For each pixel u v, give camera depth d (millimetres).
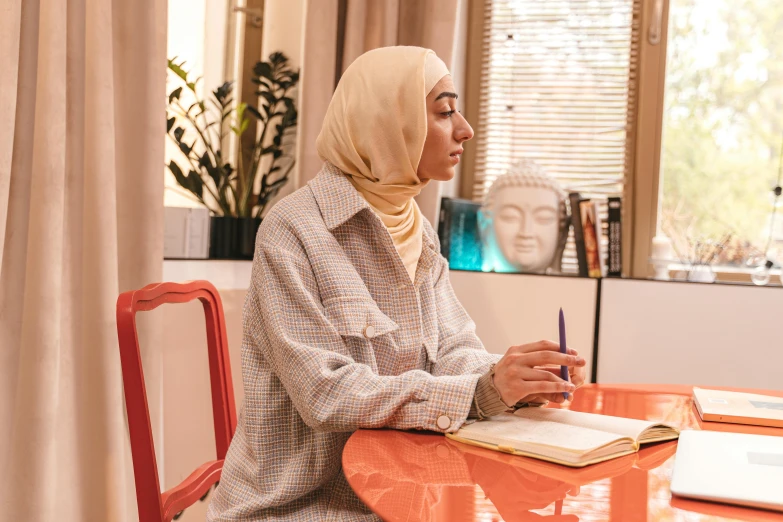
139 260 1673
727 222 2412
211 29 2207
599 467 855
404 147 1269
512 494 750
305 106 2170
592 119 2521
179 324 1867
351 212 1209
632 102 2492
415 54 1292
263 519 1089
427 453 907
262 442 1140
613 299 2135
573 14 2535
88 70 1541
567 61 2543
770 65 2387
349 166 1304
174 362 1858
